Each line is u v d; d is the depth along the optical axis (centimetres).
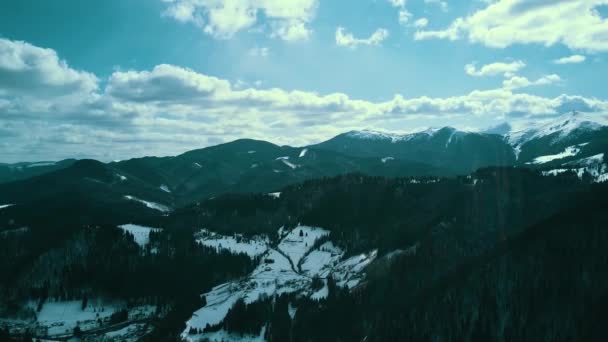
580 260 18900
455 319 19150
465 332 18612
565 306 17612
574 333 16825
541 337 17250
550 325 17362
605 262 18400
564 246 19938
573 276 18462
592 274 18200
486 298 19325
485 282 19962
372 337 19962
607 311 16750
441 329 19000
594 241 19512
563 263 19150
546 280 18775
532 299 18412
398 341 19175
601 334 16250
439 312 19675
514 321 18175
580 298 17600
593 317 16838
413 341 18975
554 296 18112
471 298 19675
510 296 18988
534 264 19725
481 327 18450
